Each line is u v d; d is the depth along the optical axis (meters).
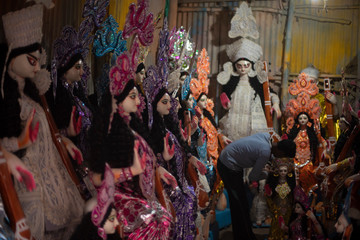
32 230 2.73
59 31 3.75
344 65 9.33
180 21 9.66
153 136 3.89
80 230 2.79
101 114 2.97
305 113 7.36
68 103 3.37
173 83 4.60
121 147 3.02
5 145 2.65
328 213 6.34
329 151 7.22
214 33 9.59
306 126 7.36
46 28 3.62
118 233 2.95
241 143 5.63
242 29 8.88
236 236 5.62
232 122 8.64
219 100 9.39
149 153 3.35
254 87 8.65
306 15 9.38
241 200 5.68
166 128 4.42
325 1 9.25
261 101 8.68
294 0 9.37
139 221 3.09
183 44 5.59
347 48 9.34
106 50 4.03
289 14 9.34
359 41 9.30
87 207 2.81
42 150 2.93
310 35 9.40
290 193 5.61
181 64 5.54
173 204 4.01
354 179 3.69
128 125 3.24
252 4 9.45
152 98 4.00
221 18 9.57
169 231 3.29
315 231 5.51
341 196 5.66
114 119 3.04
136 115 3.60
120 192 3.22
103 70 4.02
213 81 9.48
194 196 4.38
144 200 3.25
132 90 3.17
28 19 2.80
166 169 4.02
